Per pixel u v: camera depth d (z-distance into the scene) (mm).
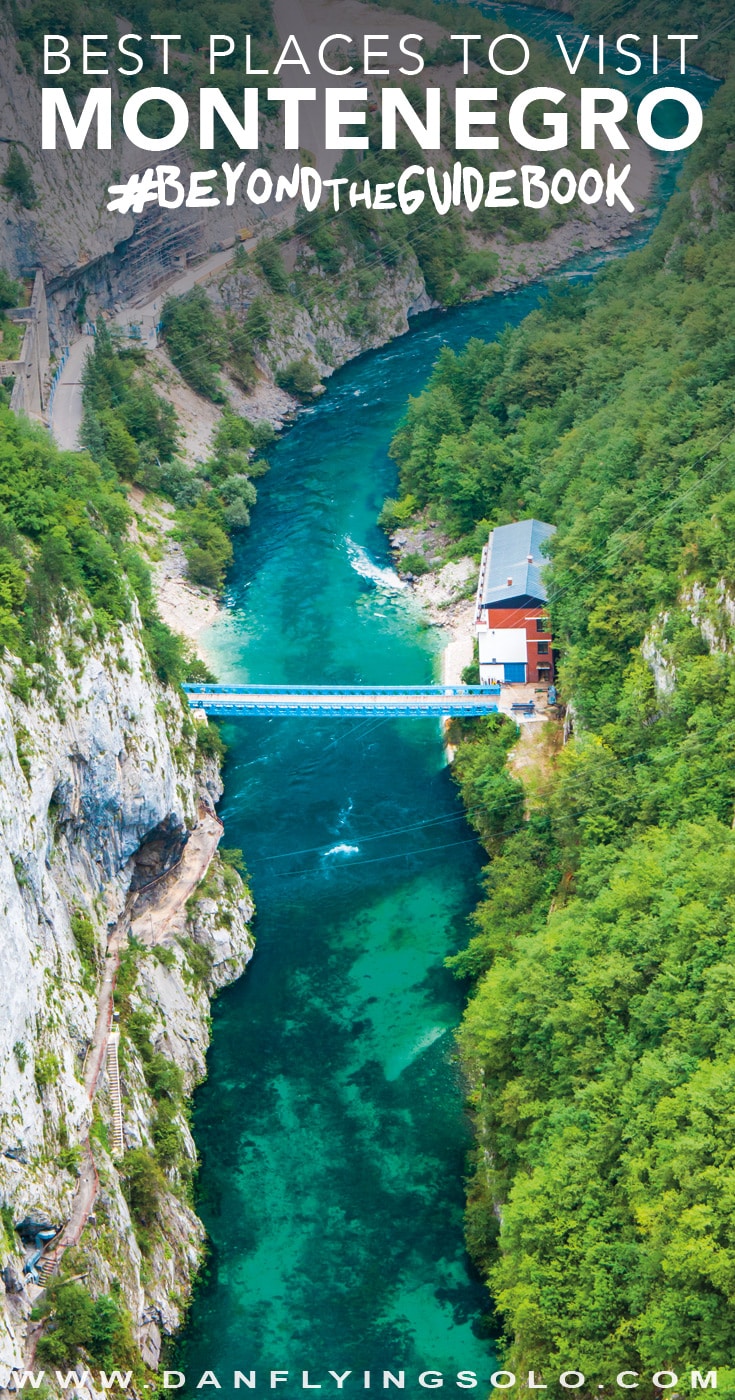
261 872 179125
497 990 143250
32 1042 121562
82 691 146375
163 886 165500
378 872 178750
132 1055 141250
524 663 196500
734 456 182875
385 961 166875
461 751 190625
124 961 148625
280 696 194500
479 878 177000
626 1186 118438
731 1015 120750
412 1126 148000
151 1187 132250
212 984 162750
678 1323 108125
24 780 129625
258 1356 128250
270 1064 155250
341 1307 132000
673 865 139375
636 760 167125
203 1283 134500
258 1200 141500
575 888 159500
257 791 191625
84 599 155750
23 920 123500
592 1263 116938
